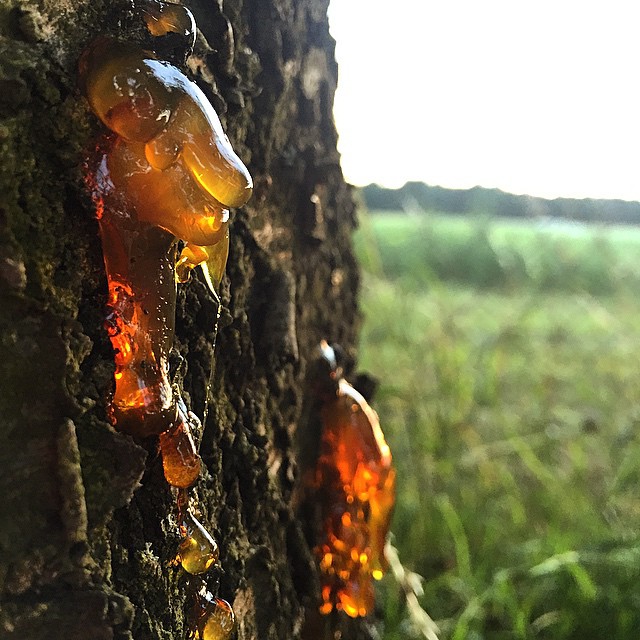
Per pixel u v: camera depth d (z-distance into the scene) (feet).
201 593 0.70
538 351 2.67
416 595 1.41
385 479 1.02
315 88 1.08
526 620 1.32
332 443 1.04
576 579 1.35
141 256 0.56
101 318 0.58
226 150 0.55
